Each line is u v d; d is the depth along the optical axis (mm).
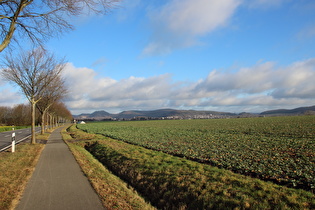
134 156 13328
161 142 21125
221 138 23750
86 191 7266
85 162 12516
